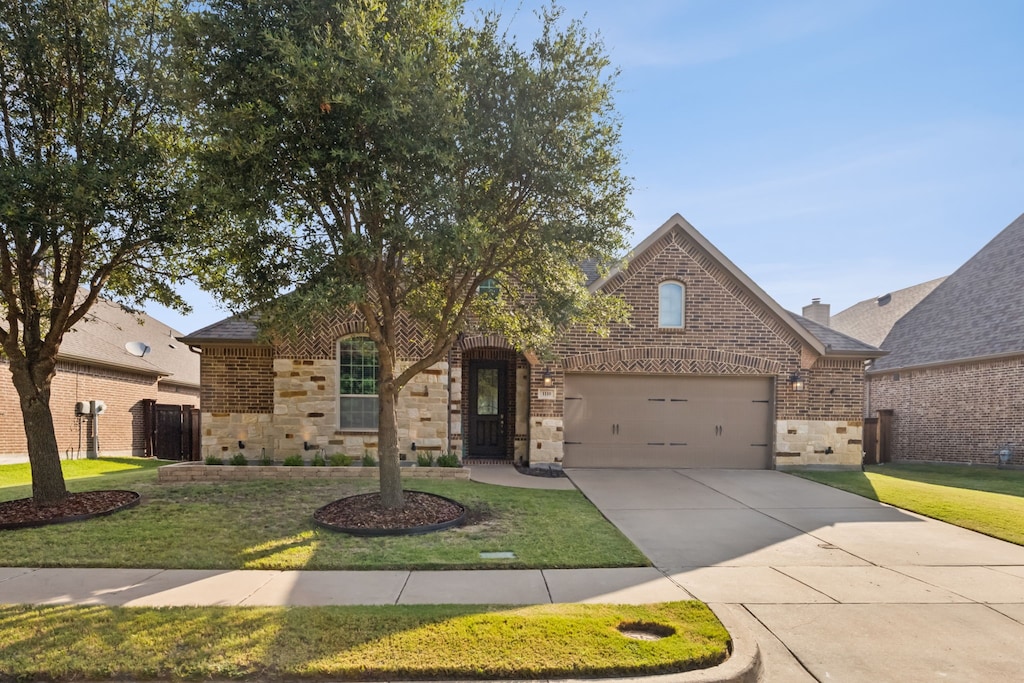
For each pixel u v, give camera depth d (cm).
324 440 1267
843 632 466
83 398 1753
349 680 380
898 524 843
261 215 659
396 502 820
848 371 1391
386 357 821
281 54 612
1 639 421
